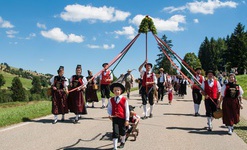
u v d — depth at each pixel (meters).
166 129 9.72
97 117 11.94
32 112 12.66
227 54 99.31
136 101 18.98
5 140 7.85
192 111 14.45
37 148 7.16
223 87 9.20
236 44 95.62
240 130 9.78
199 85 10.19
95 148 7.32
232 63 95.69
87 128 9.66
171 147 7.46
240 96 9.17
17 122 10.41
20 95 75.19
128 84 21.23
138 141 8.02
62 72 10.71
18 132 8.80
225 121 9.09
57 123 10.41
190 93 29.48
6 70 162.12
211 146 7.64
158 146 7.53
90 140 8.07
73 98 10.70
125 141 8.01
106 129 9.55
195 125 10.57
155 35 12.39
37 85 95.06
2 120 10.32
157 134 8.91
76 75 10.87
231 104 9.06
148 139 8.26
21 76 162.25
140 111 14.12
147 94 12.17
